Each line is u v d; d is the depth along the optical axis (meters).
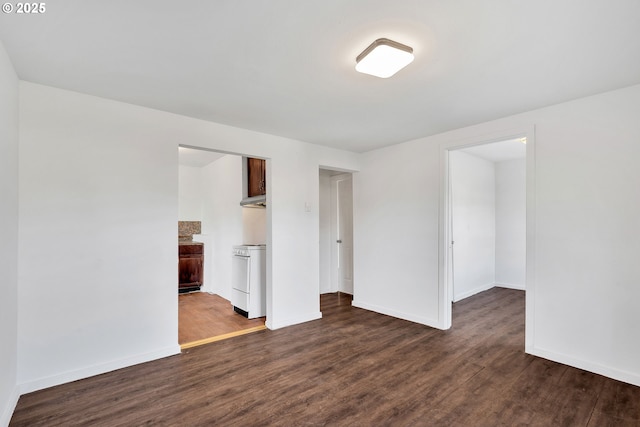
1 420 1.79
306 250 3.93
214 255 5.66
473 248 5.34
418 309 3.79
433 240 3.63
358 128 3.38
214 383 2.38
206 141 3.11
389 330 3.53
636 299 2.33
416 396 2.20
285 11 1.51
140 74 2.16
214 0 1.43
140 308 2.71
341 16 1.55
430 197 3.66
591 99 2.53
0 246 1.78
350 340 3.24
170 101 2.63
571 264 2.62
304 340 3.25
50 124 2.34
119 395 2.21
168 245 2.86
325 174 5.62
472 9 1.50
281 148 3.71
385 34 1.71
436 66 2.04
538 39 1.74
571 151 2.63
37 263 2.26
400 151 3.99
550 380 2.39
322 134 3.60
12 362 2.04
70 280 2.39
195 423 1.91
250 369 2.60
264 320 3.96
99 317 2.51
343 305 4.63
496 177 5.95
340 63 2.02
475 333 3.42
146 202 2.75
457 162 5.02
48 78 2.21
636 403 2.09
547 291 2.75
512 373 2.51
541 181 2.79
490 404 2.09
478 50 1.86
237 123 3.20
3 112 1.83
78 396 2.19
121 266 2.62
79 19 1.56
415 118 3.05
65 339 2.37
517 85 2.33
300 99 2.59
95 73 2.15
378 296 4.25
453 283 4.81
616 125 2.41
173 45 1.81
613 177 2.43
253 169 4.58
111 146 2.59
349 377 2.47
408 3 1.46
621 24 1.60
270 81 2.27
